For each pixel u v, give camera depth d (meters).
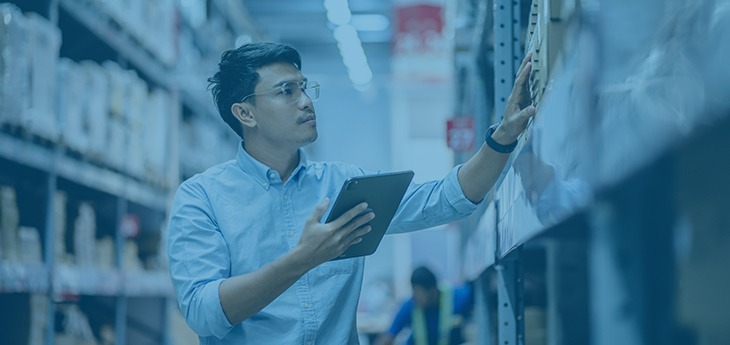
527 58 1.67
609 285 0.77
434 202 1.93
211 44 7.63
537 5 1.64
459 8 4.30
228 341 1.83
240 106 1.90
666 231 0.64
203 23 7.25
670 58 0.62
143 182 5.18
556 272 1.85
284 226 1.89
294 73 1.89
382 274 13.72
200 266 1.78
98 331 4.89
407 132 13.95
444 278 13.56
